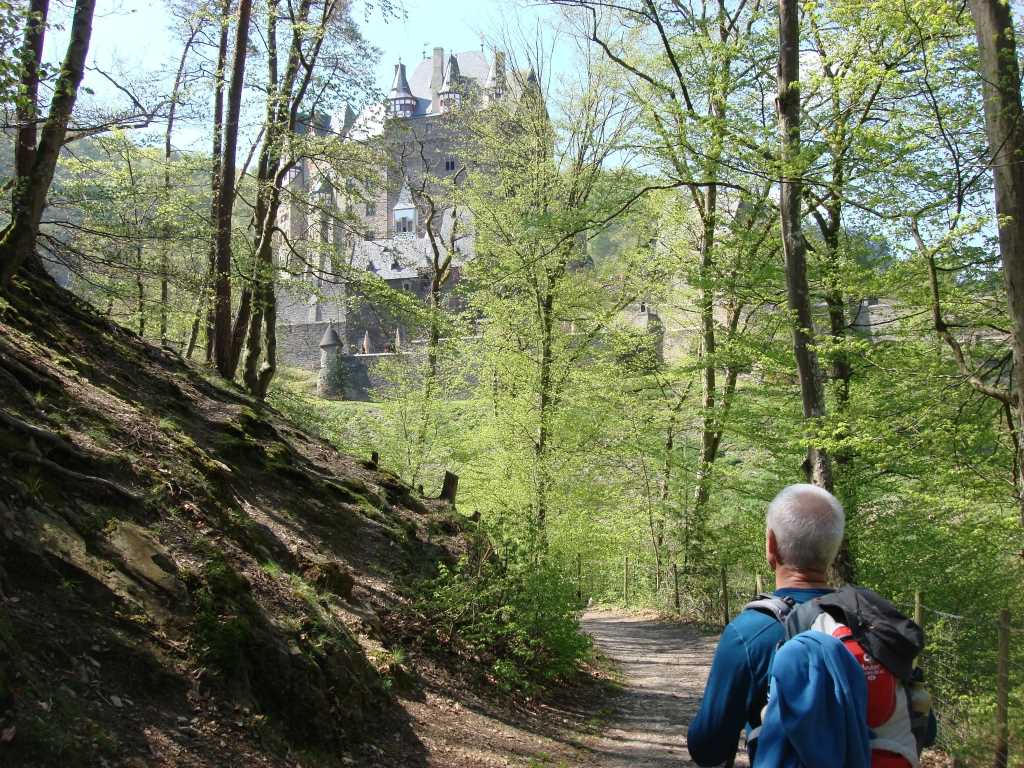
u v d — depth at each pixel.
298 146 18.77
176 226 13.98
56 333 10.47
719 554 19.73
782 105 12.20
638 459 24.67
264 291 19.02
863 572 13.48
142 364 11.79
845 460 13.71
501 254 23.95
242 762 4.96
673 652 16.86
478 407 26.27
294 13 20.09
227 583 6.21
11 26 7.79
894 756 2.59
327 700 6.21
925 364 12.60
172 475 7.67
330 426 24.58
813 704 2.41
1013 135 9.30
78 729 4.30
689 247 22.05
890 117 12.02
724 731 2.60
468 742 7.45
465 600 10.15
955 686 8.33
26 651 4.58
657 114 14.39
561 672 11.10
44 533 5.50
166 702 5.03
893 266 12.81
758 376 17.67
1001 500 11.61
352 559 10.43
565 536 21.72
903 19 10.24
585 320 24.19
